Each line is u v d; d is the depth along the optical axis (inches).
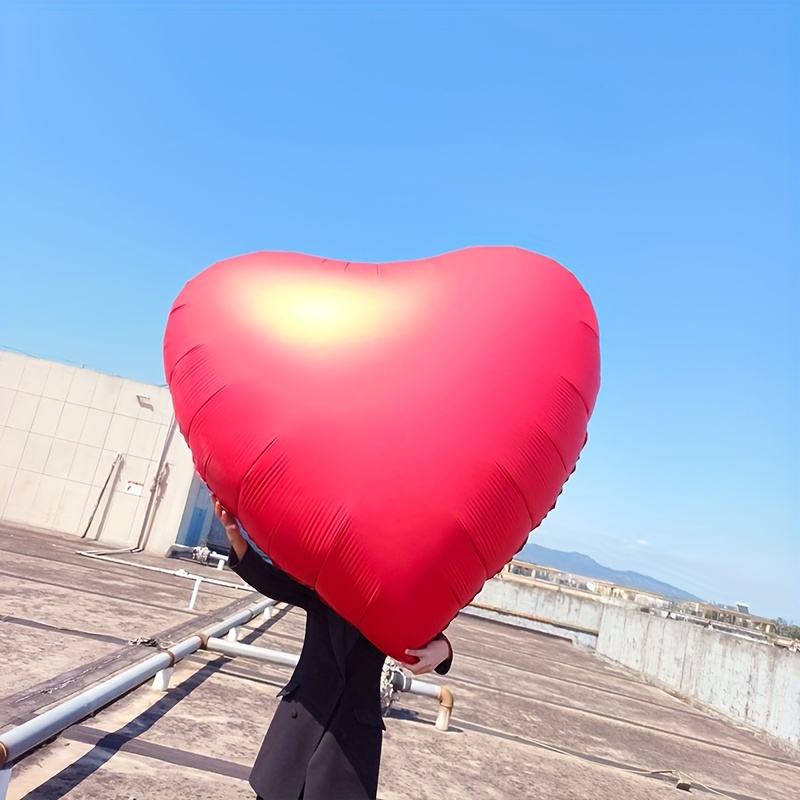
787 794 186.2
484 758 146.7
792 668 269.0
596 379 70.4
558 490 63.4
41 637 158.9
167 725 118.3
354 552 53.5
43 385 510.9
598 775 157.2
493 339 63.1
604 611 531.2
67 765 92.2
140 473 506.3
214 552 526.6
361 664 57.9
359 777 53.7
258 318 63.4
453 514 54.5
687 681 357.7
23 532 430.9
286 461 55.0
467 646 364.5
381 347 60.7
